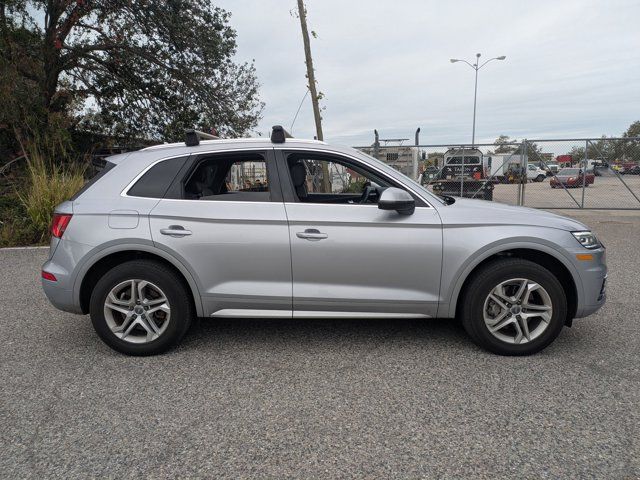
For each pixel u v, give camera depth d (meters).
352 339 4.02
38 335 4.19
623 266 6.70
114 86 15.77
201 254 3.56
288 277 3.59
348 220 3.52
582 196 12.95
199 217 3.56
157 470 2.33
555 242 3.47
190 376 3.35
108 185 3.71
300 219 3.54
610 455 2.40
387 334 4.12
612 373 3.32
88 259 3.56
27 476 2.29
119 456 2.45
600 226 10.44
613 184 13.12
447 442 2.53
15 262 7.31
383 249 3.52
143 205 3.61
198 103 15.94
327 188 4.49
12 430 2.69
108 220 3.57
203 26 15.09
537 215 3.67
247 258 3.57
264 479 2.26
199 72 15.35
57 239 3.65
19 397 3.07
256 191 3.91
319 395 3.06
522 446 2.48
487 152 15.20
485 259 3.64
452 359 3.58
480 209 3.67
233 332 4.21
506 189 14.50
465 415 2.80
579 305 3.56
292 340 4.01
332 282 3.58
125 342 3.65
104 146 15.73
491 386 3.15
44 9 13.42
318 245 3.53
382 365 3.50
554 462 2.35
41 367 3.52
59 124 12.20
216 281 3.60
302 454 2.45
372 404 2.94
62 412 2.88
